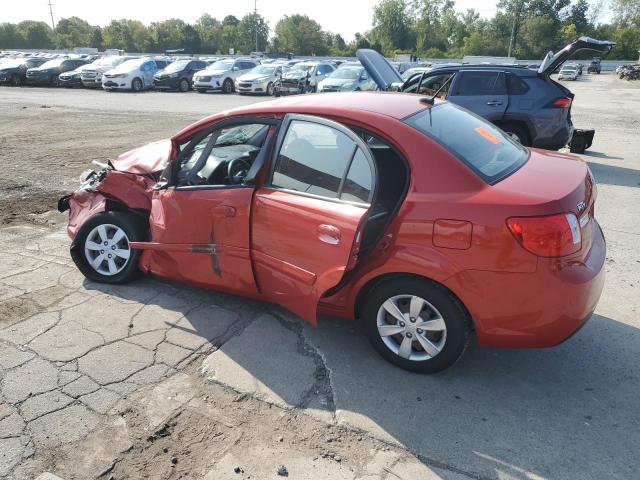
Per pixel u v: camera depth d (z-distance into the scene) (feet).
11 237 18.19
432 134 10.30
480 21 326.03
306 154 11.02
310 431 9.11
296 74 78.74
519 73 27.76
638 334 12.12
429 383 10.35
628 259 16.40
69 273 15.28
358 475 8.17
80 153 33.58
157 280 14.85
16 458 8.46
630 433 9.02
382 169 11.27
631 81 142.10
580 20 296.51
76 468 8.30
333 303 11.21
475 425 9.20
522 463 8.38
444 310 9.86
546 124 27.43
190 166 13.19
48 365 10.83
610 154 33.14
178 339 11.88
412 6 315.58
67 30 352.28
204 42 323.78
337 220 10.07
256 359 11.14
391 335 10.78
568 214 9.04
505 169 10.31
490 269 9.20
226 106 63.82
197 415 9.47
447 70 29.35
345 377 10.54
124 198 14.06
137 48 325.01
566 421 9.30
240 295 12.56
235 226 11.72
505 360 11.16
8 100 69.92
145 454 8.59
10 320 12.58
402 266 9.84
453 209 9.38
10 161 31.04
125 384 10.28
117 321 12.62
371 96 12.21
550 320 9.18
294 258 10.92
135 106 63.52
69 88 94.58
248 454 8.61
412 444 8.78
